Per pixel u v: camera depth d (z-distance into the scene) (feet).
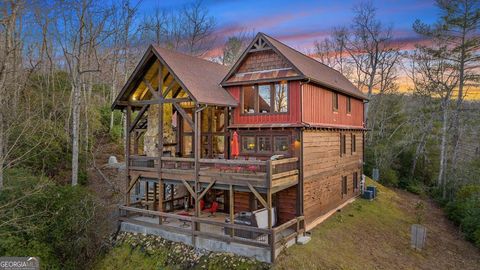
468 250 53.01
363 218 58.95
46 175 59.62
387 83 117.80
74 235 44.70
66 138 69.00
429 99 103.19
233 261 37.88
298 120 46.70
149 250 43.98
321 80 50.93
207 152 59.41
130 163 51.85
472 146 92.02
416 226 49.80
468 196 69.56
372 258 43.39
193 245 42.75
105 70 107.65
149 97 55.36
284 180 42.09
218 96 48.37
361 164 78.54
